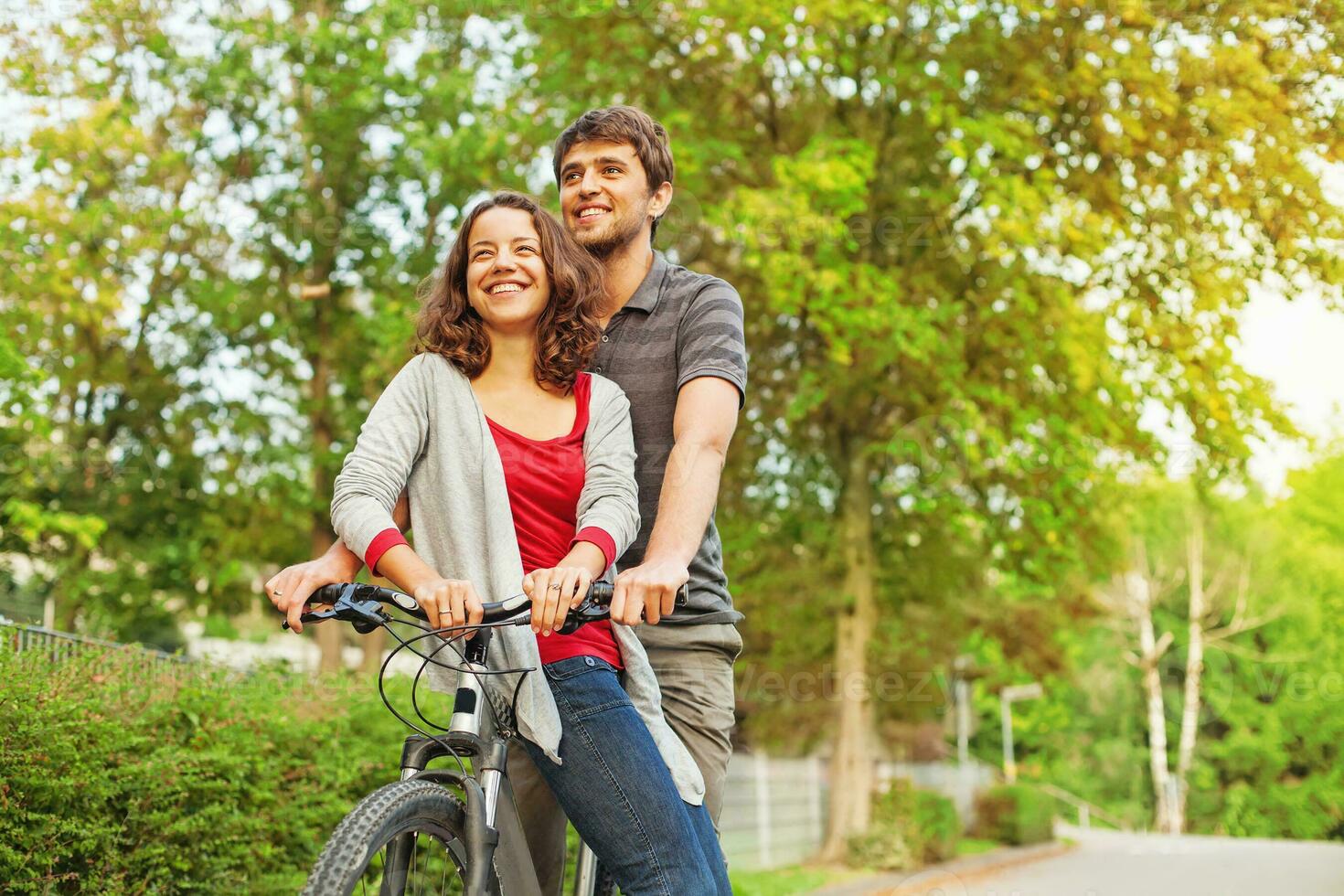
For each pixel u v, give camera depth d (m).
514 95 13.98
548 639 2.09
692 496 2.20
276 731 4.81
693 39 13.70
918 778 24.94
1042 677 24.02
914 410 14.99
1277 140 12.19
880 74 14.09
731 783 17.36
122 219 12.82
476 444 2.12
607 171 2.61
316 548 15.69
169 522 15.36
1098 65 12.85
